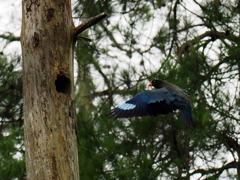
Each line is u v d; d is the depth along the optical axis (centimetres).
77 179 1030
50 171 1011
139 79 1645
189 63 1609
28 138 1028
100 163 1486
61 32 1061
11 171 1504
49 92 1037
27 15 1066
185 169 1603
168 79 1544
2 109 1527
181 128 1569
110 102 1695
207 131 1503
